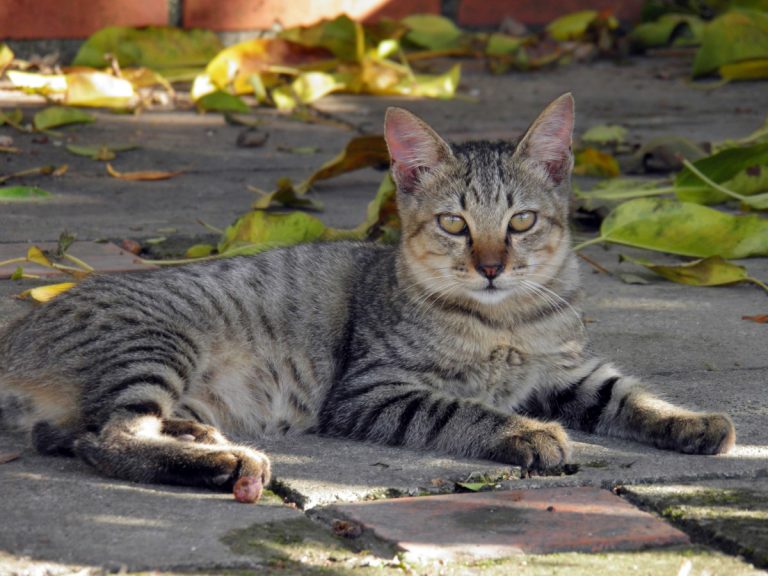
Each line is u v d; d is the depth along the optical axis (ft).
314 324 22.90
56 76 44.91
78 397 20.18
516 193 22.71
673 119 46.16
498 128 43.96
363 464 19.02
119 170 37.78
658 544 15.56
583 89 52.37
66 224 31.83
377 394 21.38
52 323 21.09
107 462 18.29
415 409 20.63
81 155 39.09
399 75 49.90
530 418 20.70
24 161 37.99
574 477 18.07
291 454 19.75
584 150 37.58
